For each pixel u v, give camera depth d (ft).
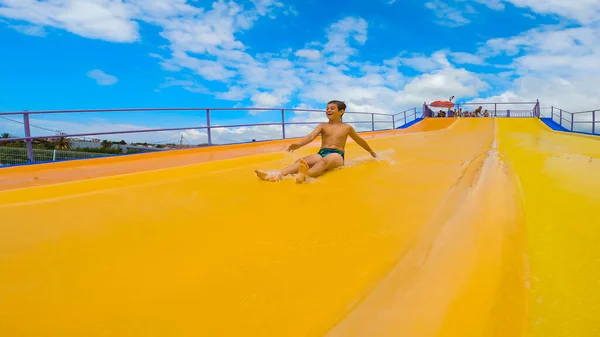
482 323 3.78
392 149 24.00
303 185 11.93
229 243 6.79
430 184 11.53
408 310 4.11
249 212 8.84
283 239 6.88
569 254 5.14
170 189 11.72
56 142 28.07
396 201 9.39
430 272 4.99
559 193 8.25
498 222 6.60
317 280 5.12
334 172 14.23
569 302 4.04
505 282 4.55
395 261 5.57
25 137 20.25
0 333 4.11
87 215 8.84
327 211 8.68
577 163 13.37
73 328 4.20
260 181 12.87
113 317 4.41
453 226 6.65
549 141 30.58
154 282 5.30
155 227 7.85
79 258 6.25
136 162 19.71
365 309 4.24
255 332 3.99
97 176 14.83
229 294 4.86
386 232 6.97
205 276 5.44
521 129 68.08
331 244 6.50
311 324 4.08
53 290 5.13
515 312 3.94
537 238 5.85
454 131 58.90
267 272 5.47
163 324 4.22
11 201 10.18
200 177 13.79
